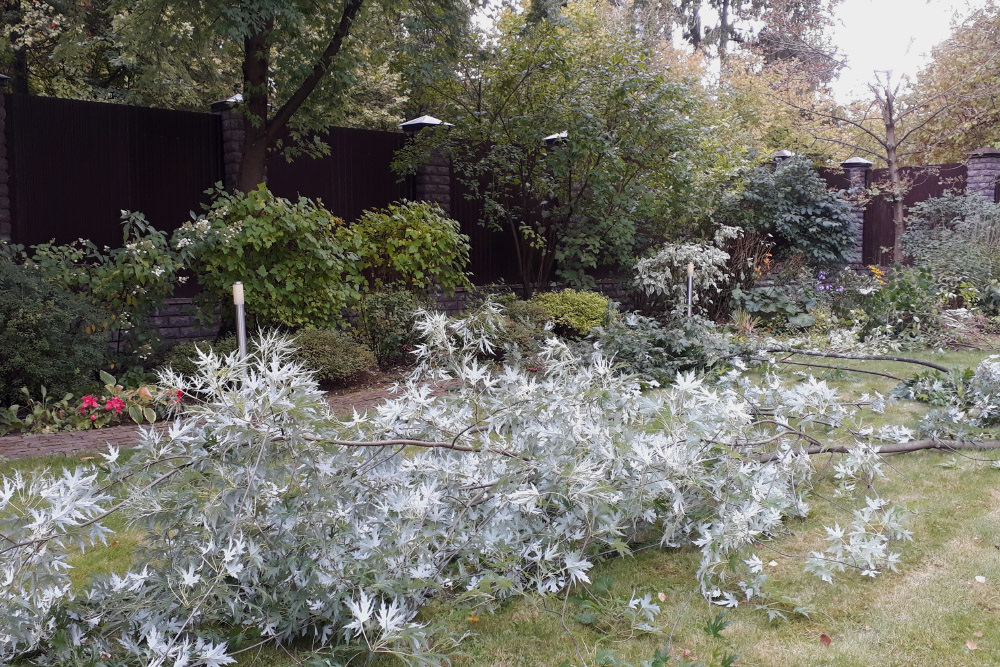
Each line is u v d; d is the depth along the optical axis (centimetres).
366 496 297
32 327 604
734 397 428
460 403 326
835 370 721
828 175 1564
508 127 1083
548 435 314
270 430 254
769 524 329
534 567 306
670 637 258
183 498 244
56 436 552
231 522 244
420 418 314
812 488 399
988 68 1786
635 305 1210
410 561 261
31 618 233
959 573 306
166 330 870
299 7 814
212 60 1313
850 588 298
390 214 1062
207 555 247
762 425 471
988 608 277
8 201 800
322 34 899
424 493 274
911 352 910
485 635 268
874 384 698
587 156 1072
